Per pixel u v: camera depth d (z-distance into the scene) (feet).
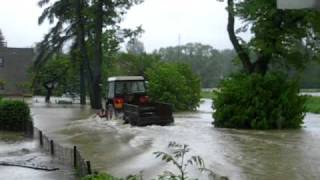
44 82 241.14
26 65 321.11
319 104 161.79
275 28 88.99
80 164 41.96
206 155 50.21
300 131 78.48
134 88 102.78
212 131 76.59
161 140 64.03
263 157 49.39
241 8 91.04
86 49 171.53
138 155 52.03
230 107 84.02
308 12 84.28
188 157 48.16
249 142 61.93
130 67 190.90
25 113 84.12
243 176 40.14
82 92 198.49
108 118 103.35
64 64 240.32
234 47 96.48
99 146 60.64
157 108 87.40
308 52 92.27
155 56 194.49
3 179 41.88
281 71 91.30
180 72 154.61
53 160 51.55
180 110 146.92
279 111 83.25
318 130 80.53
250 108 83.20
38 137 72.95
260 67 94.07
